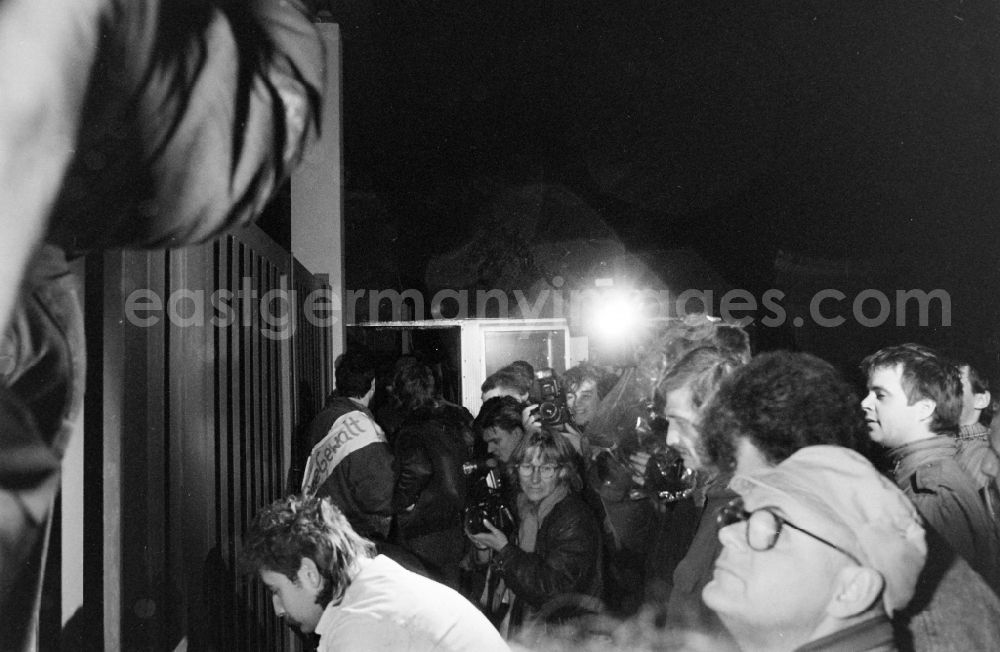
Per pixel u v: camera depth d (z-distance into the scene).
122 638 1.47
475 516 3.18
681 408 1.96
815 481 1.32
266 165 0.98
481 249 14.87
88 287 1.41
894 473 2.15
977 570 1.90
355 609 2.04
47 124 0.68
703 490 2.00
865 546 1.24
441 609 2.07
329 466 3.81
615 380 4.28
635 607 2.75
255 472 2.97
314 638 2.42
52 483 0.77
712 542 1.72
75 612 1.39
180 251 1.87
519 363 5.29
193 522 1.95
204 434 2.08
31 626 0.77
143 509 1.58
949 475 2.02
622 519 2.79
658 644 2.27
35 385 0.87
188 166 0.91
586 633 2.79
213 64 0.92
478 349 8.12
